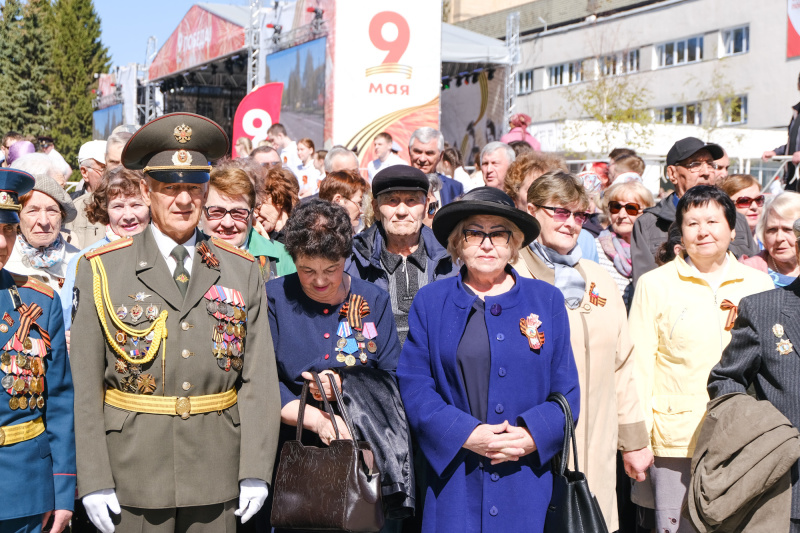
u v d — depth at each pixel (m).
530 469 3.41
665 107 34.88
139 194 4.52
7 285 3.13
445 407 3.41
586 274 4.17
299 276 3.69
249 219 4.51
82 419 3.18
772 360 3.63
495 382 3.42
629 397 4.16
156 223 3.39
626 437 4.12
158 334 3.22
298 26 14.48
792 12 30.28
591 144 21.48
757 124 32.06
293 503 3.24
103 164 6.59
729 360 3.75
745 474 3.44
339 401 3.44
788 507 3.49
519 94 40.22
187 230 3.34
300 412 3.45
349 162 8.05
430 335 3.56
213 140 3.35
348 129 13.03
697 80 33.72
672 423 4.21
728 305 4.28
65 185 6.01
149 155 3.31
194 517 3.26
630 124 21.94
